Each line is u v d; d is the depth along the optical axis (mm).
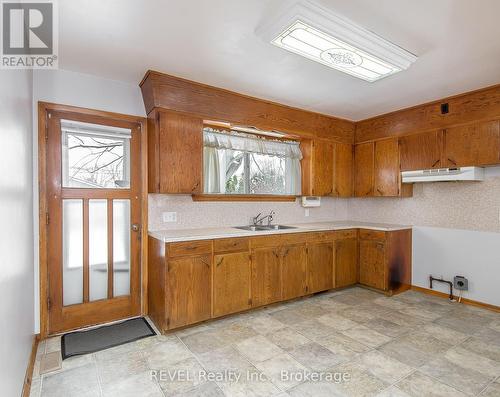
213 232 2996
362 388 1890
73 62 2494
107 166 2889
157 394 1832
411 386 1914
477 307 3336
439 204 3738
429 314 3111
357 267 4074
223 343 2469
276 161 4031
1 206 1333
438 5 1741
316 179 4043
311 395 1823
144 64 2537
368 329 2746
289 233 3377
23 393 1720
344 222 4469
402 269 3893
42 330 2520
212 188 3434
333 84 2951
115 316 2914
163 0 1700
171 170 2881
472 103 3125
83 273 2775
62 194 2668
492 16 1844
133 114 2980
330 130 4133
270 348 2391
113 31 2023
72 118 2713
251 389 1879
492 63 2482
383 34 2037
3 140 1395
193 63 2514
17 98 1774
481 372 2068
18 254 1751
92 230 2818
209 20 1899
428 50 2260
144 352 2318
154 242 2881
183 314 2660
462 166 3225
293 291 3414
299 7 1688
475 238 3410
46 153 2582
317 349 2377
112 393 1838
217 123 3254
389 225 4062
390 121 3928
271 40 2006
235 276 2971
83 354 2283
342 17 1830
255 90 3125
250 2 1720
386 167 3986
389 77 2771
